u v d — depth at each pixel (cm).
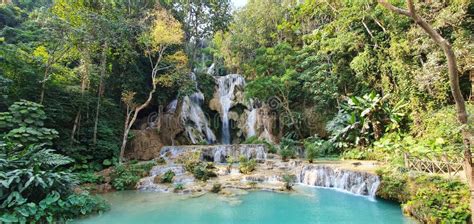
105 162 1260
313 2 1712
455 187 634
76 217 698
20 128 830
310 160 1257
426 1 1169
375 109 1364
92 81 1456
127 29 1369
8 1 2033
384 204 801
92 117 1394
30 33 1553
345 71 1705
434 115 1024
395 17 1327
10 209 598
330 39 1631
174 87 1906
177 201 862
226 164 1391
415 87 1209
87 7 1372
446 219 551
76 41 1177
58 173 708
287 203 830
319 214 726
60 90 1220
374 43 1499
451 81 475
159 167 1223
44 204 628
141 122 1895
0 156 664
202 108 2119
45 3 2348
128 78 1636
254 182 1074
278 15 2434
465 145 500
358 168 1015
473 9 1030
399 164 909
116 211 761
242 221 682
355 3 1473
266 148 1603
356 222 659
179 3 1972
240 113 2173
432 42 1091
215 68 2878
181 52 1597
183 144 1811
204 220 690
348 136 1468
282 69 1877
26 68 1055
